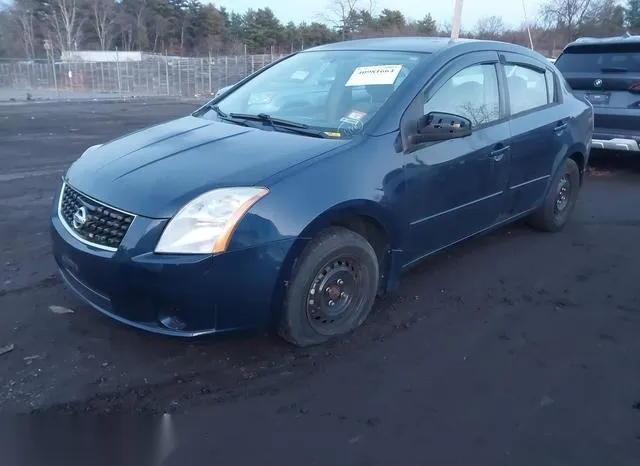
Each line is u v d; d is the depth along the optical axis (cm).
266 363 323
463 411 288
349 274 344
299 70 448
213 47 6519
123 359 322
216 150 339
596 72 786
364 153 339
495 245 527
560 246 530
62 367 313
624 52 767
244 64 3328
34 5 6006
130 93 3178
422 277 449
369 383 309
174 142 361
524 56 494
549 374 323
